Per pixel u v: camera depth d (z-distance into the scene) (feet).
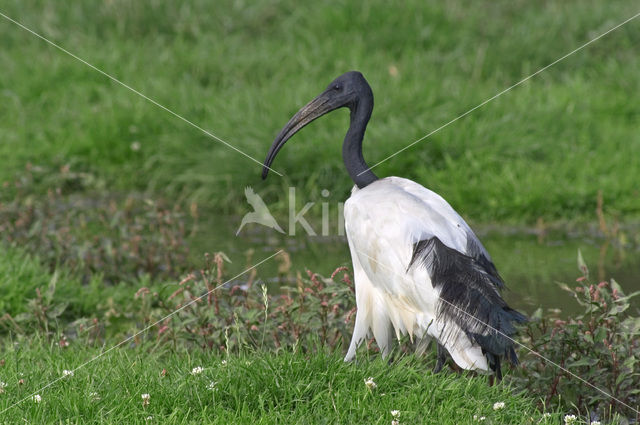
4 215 37.35
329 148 44.83
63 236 34.88
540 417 19.95
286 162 44.42
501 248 38.22
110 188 47.91
